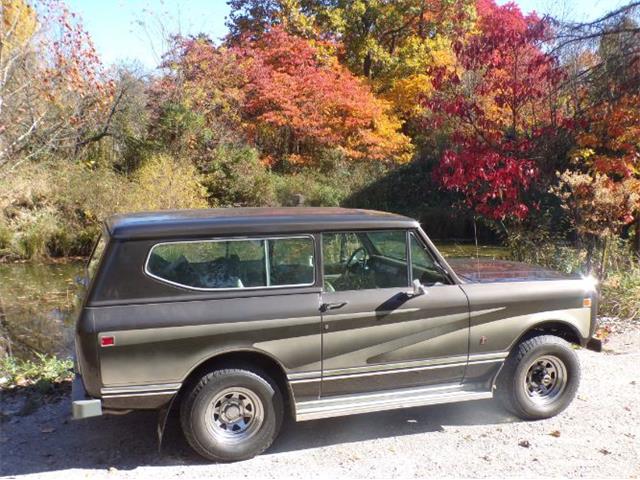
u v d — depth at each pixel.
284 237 4.47
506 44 11.10
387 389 4.73
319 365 4.46
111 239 4.12
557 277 5.26
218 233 4.32
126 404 4.06
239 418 4.35
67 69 18.23
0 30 15.80
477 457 4.44
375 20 31.12
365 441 4.72
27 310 10.94
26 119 18.42
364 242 4.70
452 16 30.22
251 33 28.33
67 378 6.01
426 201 24.28
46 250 16.88
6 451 4.48
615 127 10.05
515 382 5.01
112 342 3.99
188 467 4.26
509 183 10.10
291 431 4.91
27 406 5.32
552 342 5.07
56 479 4.05
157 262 4.18
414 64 28.56
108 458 4.39
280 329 4.33
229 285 4.32
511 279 5.11
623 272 9.65
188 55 23.31
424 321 4.71
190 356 4.16
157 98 22.27
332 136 24.23
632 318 8.47
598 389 5.84
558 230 11.38
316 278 4.50
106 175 18.67
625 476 4.17
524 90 11.02
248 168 21.88
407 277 4.79
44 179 17.75
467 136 11.19
